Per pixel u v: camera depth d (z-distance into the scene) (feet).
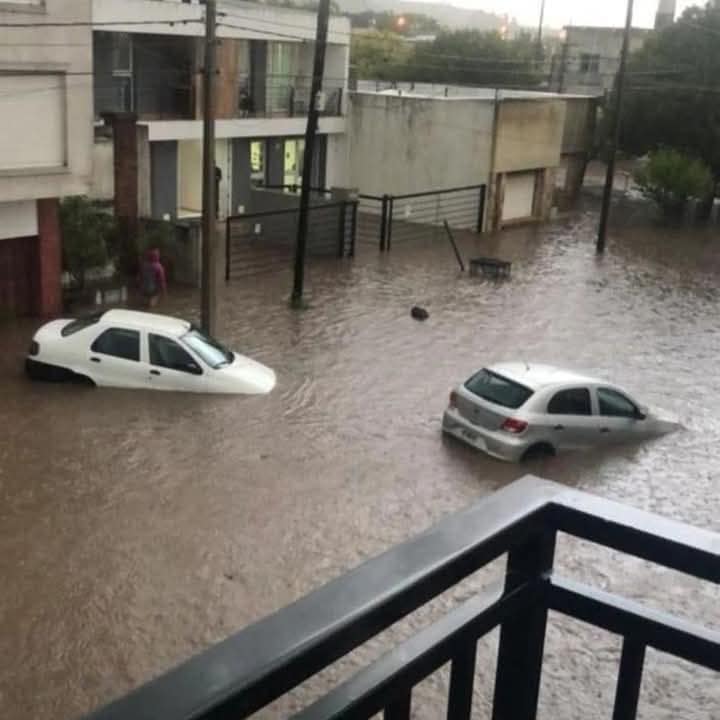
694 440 53.11
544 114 126.31
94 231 72.18
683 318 81.20
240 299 78.02
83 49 60.29
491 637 27.20
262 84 111.24
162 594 32.99
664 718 27.22
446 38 214.48
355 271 92.12
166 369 53.06
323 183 122.72
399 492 43.16
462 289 87.15
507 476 46.06
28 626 30.42
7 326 63.82
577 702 27.76
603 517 5.78
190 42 100.07
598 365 66.44
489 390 49.16
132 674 28.48
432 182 121.49
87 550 35.58
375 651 28.14
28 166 60.03
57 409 49.65
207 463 44.39
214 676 4.06
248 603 32.91
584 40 208.44
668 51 151.53
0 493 39.78
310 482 43.34
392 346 67.36
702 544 5.58
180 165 104.22
